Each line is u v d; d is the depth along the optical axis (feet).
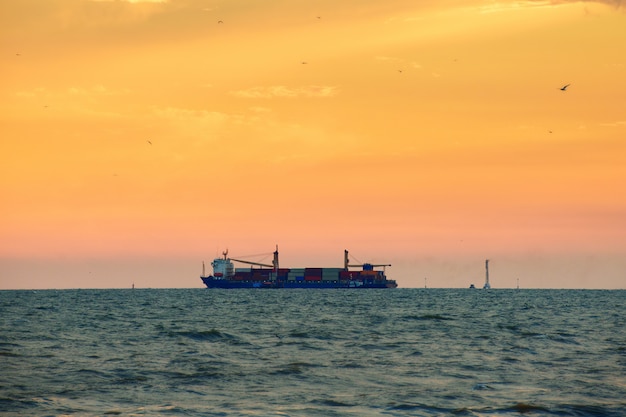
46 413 467.52
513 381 597.11
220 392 545.85
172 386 569.64
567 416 461.37
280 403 502.79
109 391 546.26
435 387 568.41
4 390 545.85
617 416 461.78
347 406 491.72
